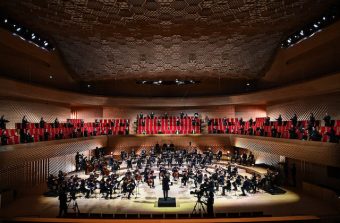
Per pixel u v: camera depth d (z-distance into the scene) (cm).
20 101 1738
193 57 1988
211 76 2397
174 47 1822
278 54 1970
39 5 1251
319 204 1231
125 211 1188
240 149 2381
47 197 1398
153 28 1518
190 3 1234
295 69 1898
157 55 1952
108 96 2484
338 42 1508
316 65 1705
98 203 1312
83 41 1752
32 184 1574
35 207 1229
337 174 1345
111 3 1229
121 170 1942
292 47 1812
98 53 1930
